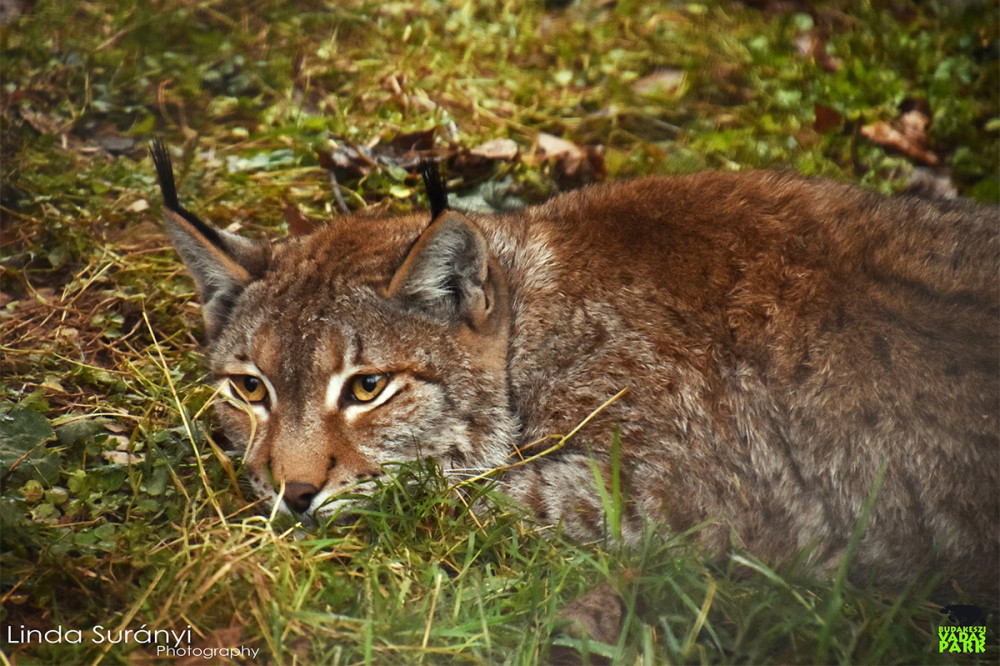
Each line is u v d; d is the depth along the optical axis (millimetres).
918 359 9148
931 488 9109
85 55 16062
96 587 8445
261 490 9312
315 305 9414
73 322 11977
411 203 13703
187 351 11648
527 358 9789
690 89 16703
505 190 14008
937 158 15680
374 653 7914
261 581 8352
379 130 15023
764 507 9500
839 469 9281
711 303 9617
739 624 8258
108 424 10586
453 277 9391
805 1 19141
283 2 17844
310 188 14125
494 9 18578
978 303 9258
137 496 9516
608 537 9328
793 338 9391
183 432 10320
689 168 14742
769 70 17109
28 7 17125
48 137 14305
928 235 9695
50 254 12695
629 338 9633
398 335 9320
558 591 8516
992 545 9094
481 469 9664
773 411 9406
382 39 17250
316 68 16578
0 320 11898
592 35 18094
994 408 9000
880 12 18844
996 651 8562
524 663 7762
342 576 8633
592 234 10008
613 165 14719
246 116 15594
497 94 16469
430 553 9047
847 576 9344
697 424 9484
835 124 15852
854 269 9500
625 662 7848
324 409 9211
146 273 12594
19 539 8672
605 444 9523
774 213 9914
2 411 10062
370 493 9336
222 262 9836
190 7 17328
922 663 8156
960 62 17234
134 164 14289
